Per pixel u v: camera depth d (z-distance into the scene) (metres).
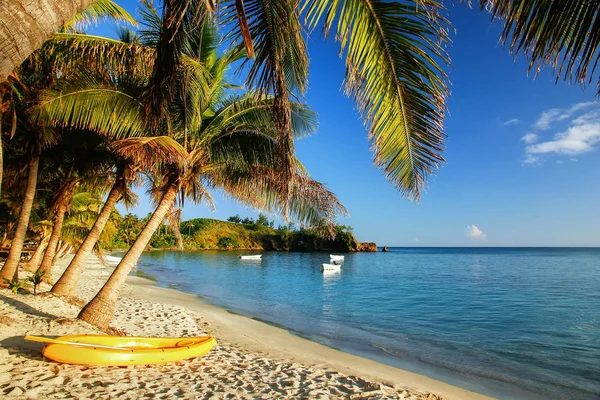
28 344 5.90
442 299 21.12
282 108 3.62
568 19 2.28
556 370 8.97
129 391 4.84
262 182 7.80
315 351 9.73
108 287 7.75
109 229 22.42
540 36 2.42
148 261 55.72
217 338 9.95
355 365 8.57
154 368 6.02
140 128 7.25
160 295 18.80
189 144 7.87
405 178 3.53
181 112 7.49
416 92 3.26
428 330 13.36
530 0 2.46
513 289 25.67
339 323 14.48
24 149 10.94
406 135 3.46
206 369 6.44
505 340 11.94
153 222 7.90
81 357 5.44
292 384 6.16
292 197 7.53
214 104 8.48
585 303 19.59
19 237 10.38
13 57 1.85
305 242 99.94
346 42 3.17
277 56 3.47
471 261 68.00
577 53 2.27
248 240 102.50
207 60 8.10
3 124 8.88
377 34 3.16
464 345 11.29
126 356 5.84
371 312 16.97
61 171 12.88
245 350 8.90
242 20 3.09
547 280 32.22
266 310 17.06
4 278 9.92
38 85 8.89
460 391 7.30
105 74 7.07
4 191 13.99
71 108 6.80
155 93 5.24
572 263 61.47
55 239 13.26
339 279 32.62
